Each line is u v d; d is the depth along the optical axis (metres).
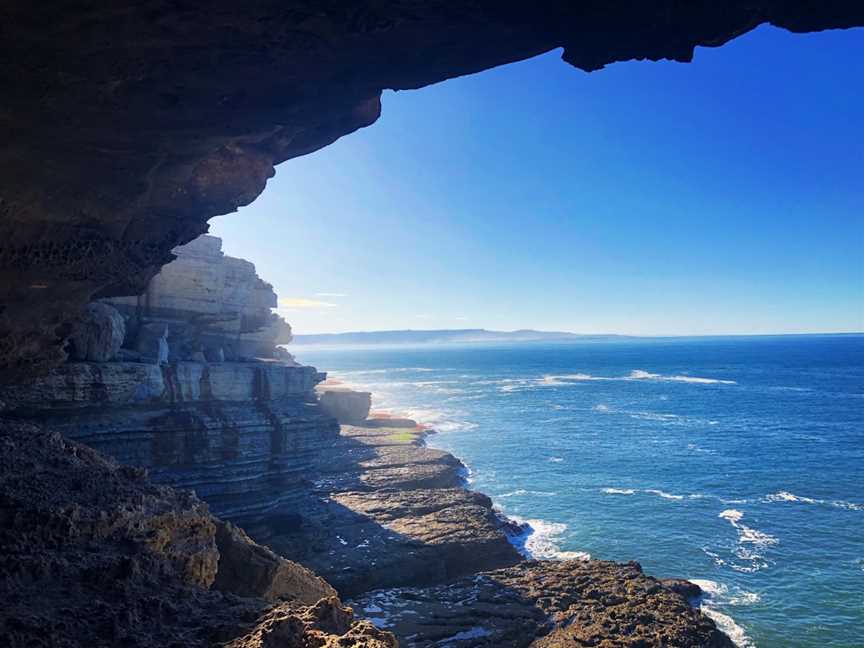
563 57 12.96
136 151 15.56
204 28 10.75
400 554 35.78
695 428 90.94
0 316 20.05
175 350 43.69
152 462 34.25
